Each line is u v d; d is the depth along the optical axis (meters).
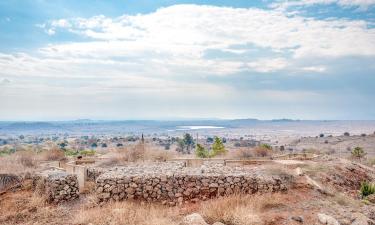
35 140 158.88
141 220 12.82
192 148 100.12
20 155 26.47
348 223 13.01
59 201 15.88
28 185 17.61
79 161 25.92
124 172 17.06
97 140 134.50
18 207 14.71
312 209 14.10
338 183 20.33
